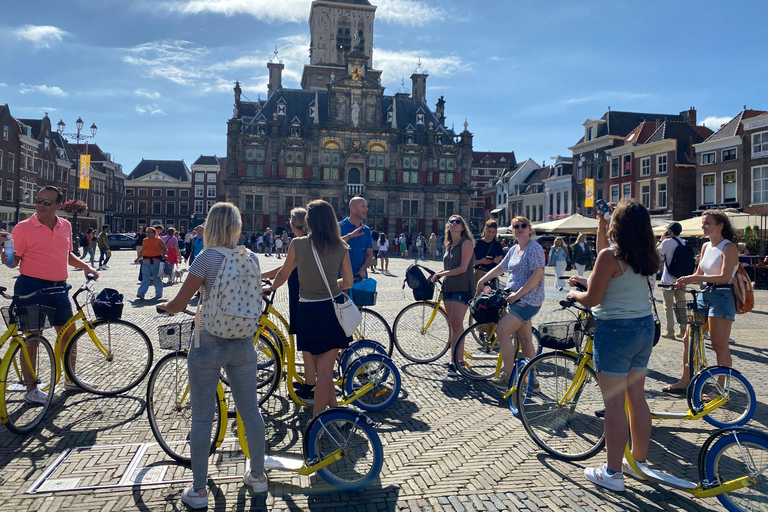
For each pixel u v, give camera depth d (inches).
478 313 235.0
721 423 201.5
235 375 141.2
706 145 1390.3
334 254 167.8
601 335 150.4
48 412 199.2
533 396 178.4
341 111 2188.7
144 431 182.2
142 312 440.8
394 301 550.6
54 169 2311.8
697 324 225.0
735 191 1315.2
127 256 1312.7
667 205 1524.4
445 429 192.9
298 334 167.8
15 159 1955.0
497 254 357.7
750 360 300.4
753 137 1261.1
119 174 3085.6
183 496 135.8
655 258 143.0
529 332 234.8
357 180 2209.6
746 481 135.3
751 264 783.7
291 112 2206.0
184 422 179.6
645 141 1640.0
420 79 2456.9
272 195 2138.3
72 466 155.9
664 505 141.6
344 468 154.4
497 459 167.5
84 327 223.6
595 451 164.7
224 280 132.2
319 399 167.2
